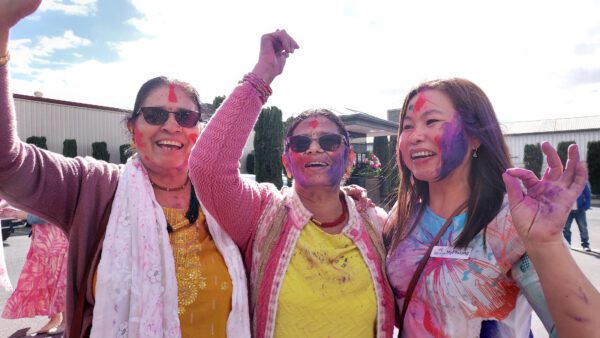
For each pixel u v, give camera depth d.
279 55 1.77
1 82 1.27
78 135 17.22
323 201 1.88
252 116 1.67
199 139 1.65
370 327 1.72
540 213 1.23
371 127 12.28
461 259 1.53
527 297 1.41
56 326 4.09
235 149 1.64
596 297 1.18
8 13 1.21
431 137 1.66
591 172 22.64
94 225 1.56
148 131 1.70
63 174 1.52
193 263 1.64
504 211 1.52
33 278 3.82
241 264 1.73
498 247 1.48
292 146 1.87
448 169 1.66
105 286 1.45
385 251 1.89
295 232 1.75
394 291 1.77
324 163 1.83
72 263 1.52
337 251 1.74
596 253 7.42
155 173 1.76
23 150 1.38
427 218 1.73
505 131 1.75
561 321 1.20
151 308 1.48
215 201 1.65
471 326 1.48
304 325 1.63
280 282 1.68
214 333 1.60
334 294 1.66
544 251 1.22
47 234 3.86
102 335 1.43
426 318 1.57
